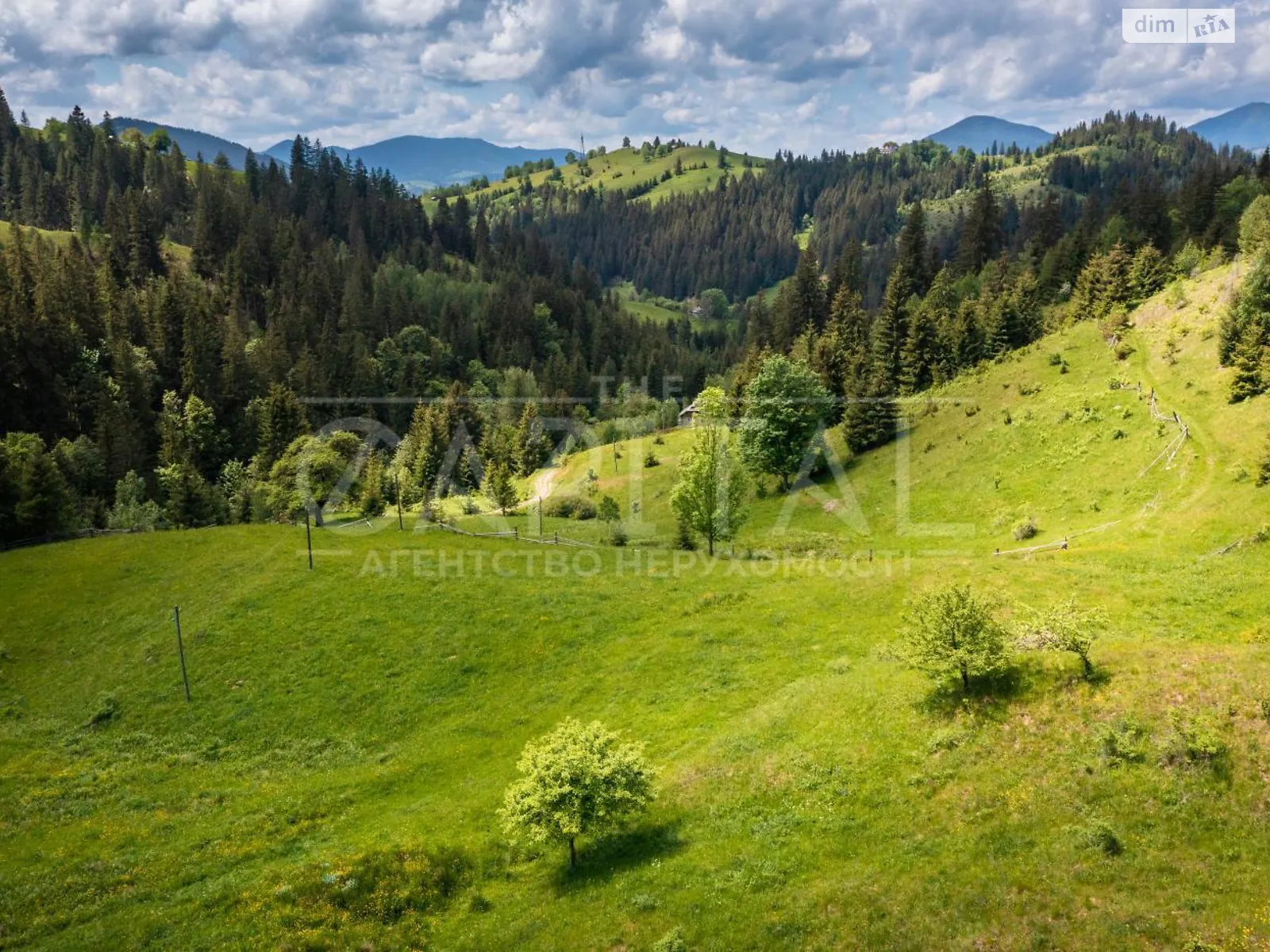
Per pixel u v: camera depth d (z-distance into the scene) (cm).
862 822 2627
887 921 2152
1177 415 6594
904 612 4509
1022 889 2175
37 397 12569
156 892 3000
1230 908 1959
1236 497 5122
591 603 5397
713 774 3159
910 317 11462
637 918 2386
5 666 5106
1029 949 1972
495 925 2544
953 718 3016
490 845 3056
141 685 4794
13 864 3216
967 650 3028
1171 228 13700
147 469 12194
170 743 4278
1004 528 6469
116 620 5559
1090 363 8750
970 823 2486
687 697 4078
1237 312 7069
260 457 12188
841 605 4847
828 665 4025
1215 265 10144
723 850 2645
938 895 2212
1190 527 5028
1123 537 5281
